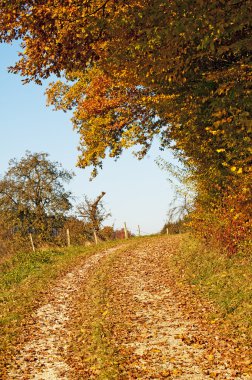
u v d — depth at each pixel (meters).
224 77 8.74
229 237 15.99
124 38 8.76
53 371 9.05
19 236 56.50
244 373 7.79
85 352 9.84
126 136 20.94
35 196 58.00
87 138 22.59
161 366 8.59
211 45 7.17
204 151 14.05
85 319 12.74
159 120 20.12
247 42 7.32
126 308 13.45
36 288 17.98
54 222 58.75
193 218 19.05
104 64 9.88
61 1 9.41
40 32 9.99
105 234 45.28
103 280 18.02
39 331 12.23
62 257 25.73
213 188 16.66
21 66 11.16
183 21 7.11
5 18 9.84
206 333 10.25
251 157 9.45
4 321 13.35
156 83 10.16
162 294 14.82
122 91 19.08
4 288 19.16
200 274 15.87
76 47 9.98
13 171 58.78
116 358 9.12
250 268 14.16
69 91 21.89
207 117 10.99
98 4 9.37
